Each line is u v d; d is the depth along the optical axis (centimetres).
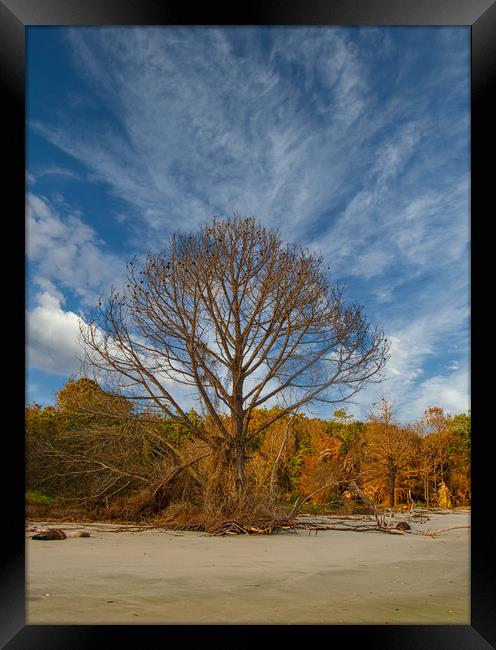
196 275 1906
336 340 1989
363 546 1304
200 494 1884
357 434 3381
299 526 1703
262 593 717
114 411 1955
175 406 1895
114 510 1895
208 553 1146
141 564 973
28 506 1878
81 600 662
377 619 579
